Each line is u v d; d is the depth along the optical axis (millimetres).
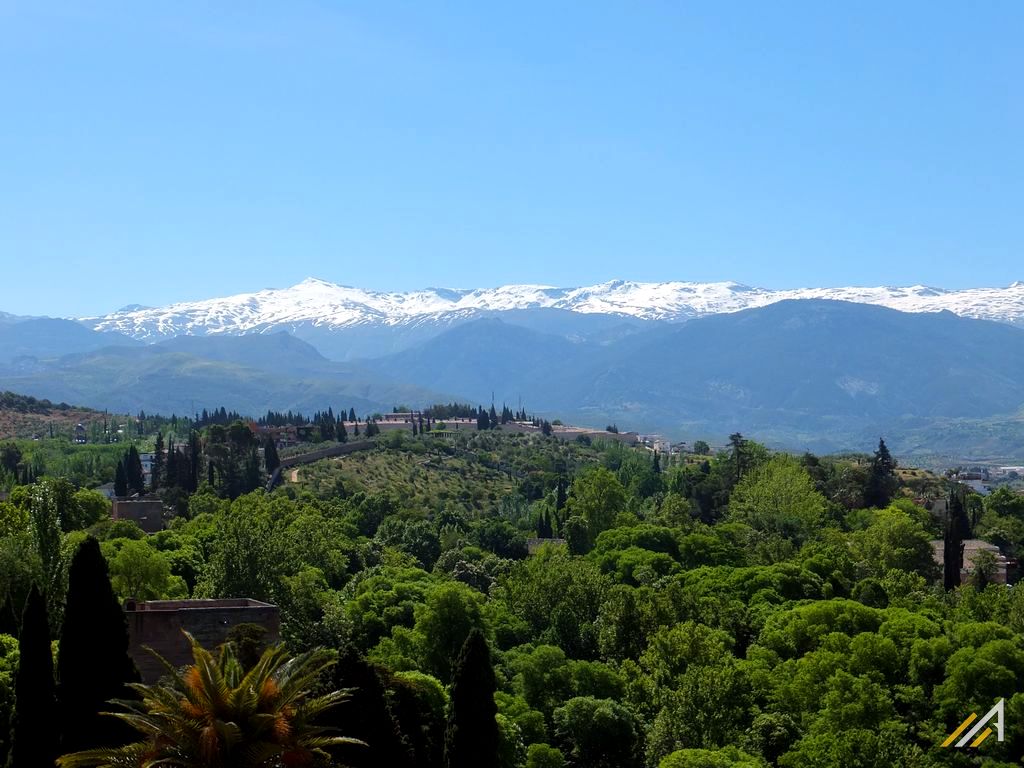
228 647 58875
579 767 123125
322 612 142625
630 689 134625
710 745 120000
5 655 92812
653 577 195500
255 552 144125
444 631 135500
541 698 133250
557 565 180500
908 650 146625
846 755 114688
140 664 84000
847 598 192750
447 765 79000
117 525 184125
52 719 70250
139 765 54781
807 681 134625
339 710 71312
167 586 139500
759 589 184000
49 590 111938
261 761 54062
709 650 135750
